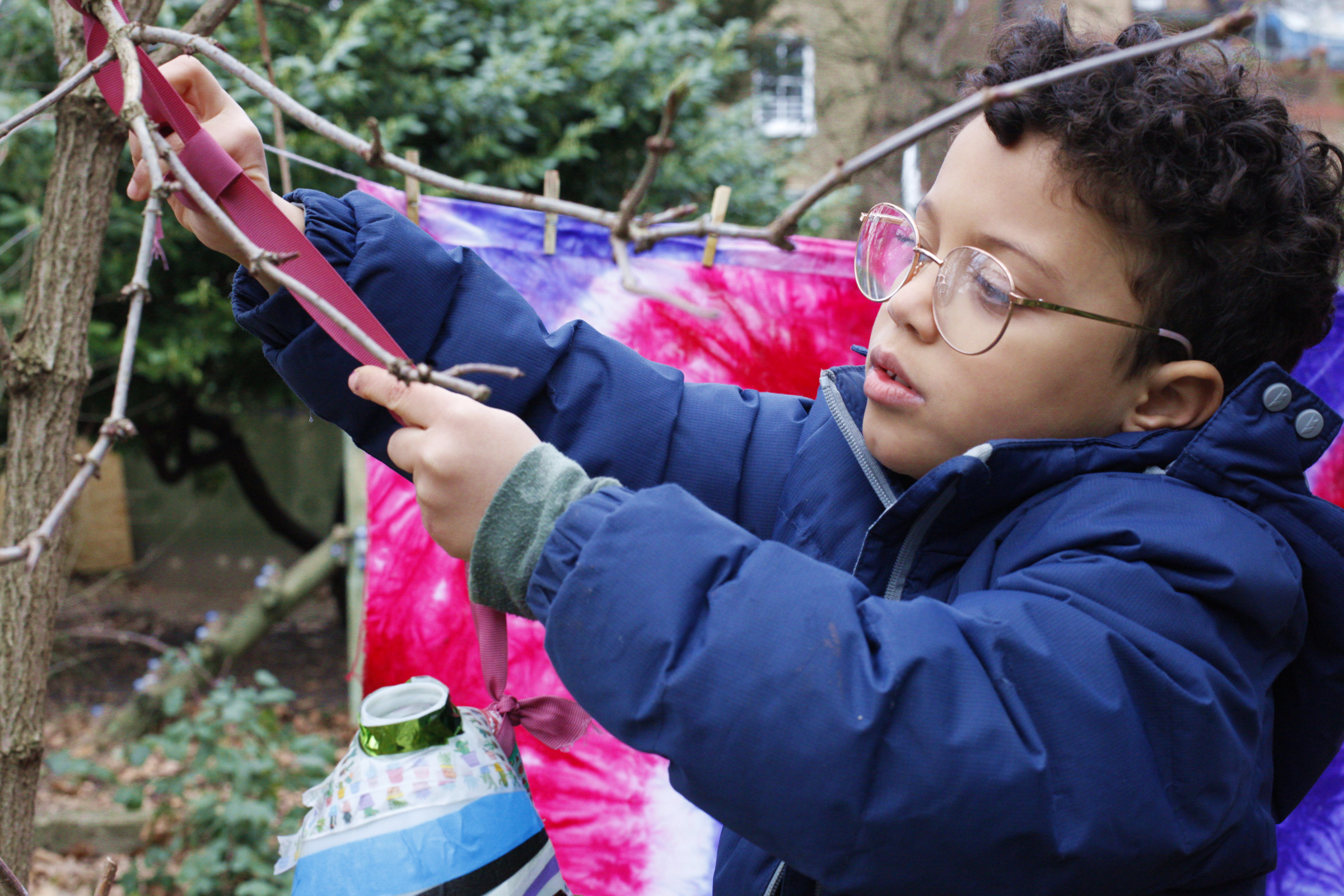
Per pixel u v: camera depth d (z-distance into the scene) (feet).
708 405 4.13
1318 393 5.98
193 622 29.60
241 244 2.24
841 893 2.86
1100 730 2.51
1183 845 2.58
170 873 12.10
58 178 4.65
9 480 4.65
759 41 26.96
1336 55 26.68
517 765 3.34
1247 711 2.74
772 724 2.40
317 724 19.79
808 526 3.73
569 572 2.58
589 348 4.05
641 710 2.48
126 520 34.45
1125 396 3.15
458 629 5.80
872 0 27.94
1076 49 3.44
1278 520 3.05
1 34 14.52
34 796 4.68
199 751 11.88
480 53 15.90
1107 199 2.93
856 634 2.48
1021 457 3.03
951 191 3.16
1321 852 5.72
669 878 5.67
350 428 3.74
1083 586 2.75
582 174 16.46
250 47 13.98
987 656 2.55
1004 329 3.00
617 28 16.89
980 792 2.38
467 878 2.90
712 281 5.93
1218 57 3.40
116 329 17.10
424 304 3.78
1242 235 3.03
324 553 17.54
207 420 24.04
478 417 2.80
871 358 3.36
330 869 2.89
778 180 18.26
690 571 2.54
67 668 23.26
